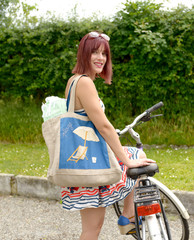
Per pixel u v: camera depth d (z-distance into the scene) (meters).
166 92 6.32
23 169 4.53
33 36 6.58
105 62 1.86
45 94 7.05
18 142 6.82
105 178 1.62
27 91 7.17
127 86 6.43
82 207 1.67
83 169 1.60
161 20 5.97
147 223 1.62
